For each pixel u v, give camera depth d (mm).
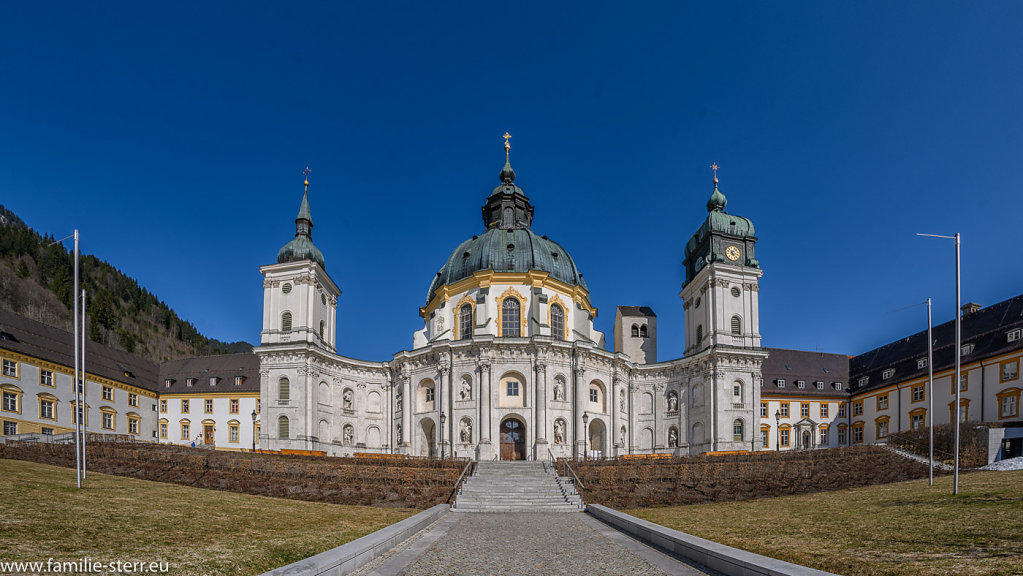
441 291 85875
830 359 99750
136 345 170125
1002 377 64562
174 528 21516
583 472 47625
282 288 81188
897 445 63438
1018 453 56031
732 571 15969
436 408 76188
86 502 25516
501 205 94875
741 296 83062
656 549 21031
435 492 40406
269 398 77125
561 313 83438
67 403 80000
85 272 190500
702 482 43625
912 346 85750
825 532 22344
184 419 97062
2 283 149375
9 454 48594
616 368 82438
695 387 83625
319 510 31016
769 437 90312
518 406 73875
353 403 83750
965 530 20625
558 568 17922
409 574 16797
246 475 42281
